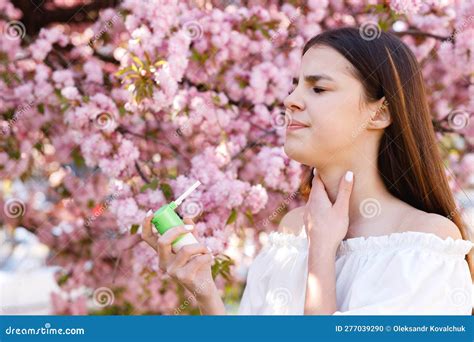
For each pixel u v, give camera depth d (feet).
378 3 9.15
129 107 8.84
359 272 4.58
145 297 10.27
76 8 10.50
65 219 10.58
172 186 8.96
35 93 9.59
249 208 8.89
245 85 9.75
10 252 10.79
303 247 5.13
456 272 4.57
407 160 5.05
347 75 4.77
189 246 4.53
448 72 10.54
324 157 4.81
